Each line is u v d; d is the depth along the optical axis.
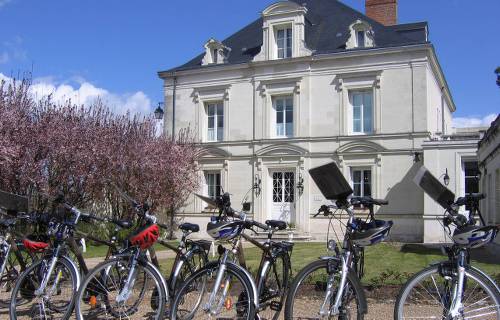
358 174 21.16
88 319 5.25
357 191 21.09
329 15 24.48
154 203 19.53
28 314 5.40
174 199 20.88
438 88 23.48
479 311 4.23
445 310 4.29
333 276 4.56
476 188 19.28
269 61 22.30
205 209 22.88
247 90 22.94
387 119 20.55
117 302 5.05
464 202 4.44
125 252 5.28
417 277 4.41
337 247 4.70
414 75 20.23
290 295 4.49
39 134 16.34
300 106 21.89
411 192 19.91
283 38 22.64
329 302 4.50
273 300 5.37
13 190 15.87
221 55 23.97
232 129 23.08
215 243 5.78
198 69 23.73
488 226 4.22
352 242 4.63
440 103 24.23
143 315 5.61
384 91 20.69
